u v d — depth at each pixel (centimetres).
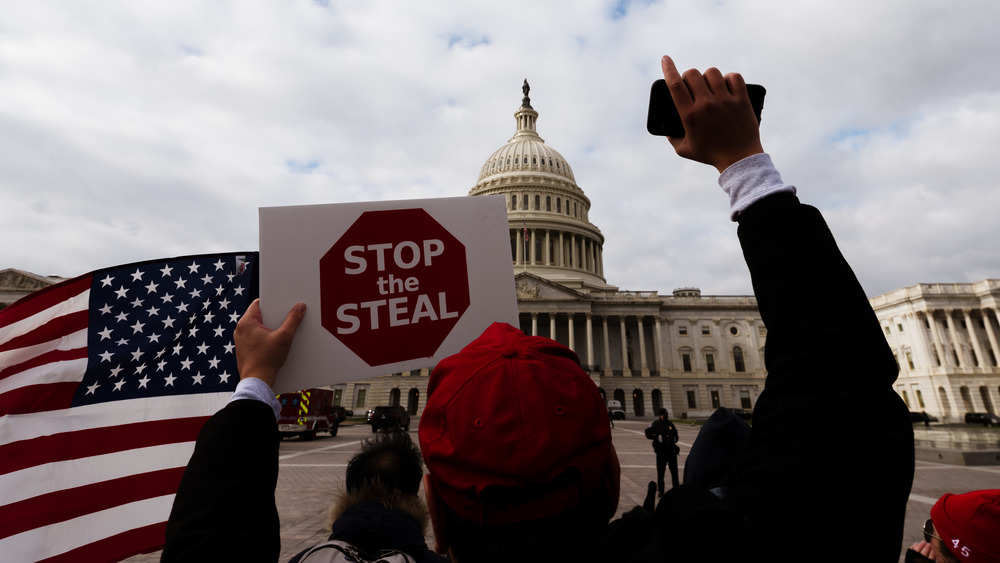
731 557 102
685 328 7888
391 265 257
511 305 267
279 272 242
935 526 329
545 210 9375
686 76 157
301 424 3117
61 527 333
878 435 115
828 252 138
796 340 132
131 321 363
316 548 285
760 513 110
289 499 1262
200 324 365
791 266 136
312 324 238
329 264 248
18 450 339
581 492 141
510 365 153
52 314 361
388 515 300
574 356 170
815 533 106
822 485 110
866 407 118
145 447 348
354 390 7350
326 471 1744
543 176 9806
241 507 147
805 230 140
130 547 335
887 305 8088
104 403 353
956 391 6975
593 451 146
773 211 143
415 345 252
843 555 107
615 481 157
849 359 125
